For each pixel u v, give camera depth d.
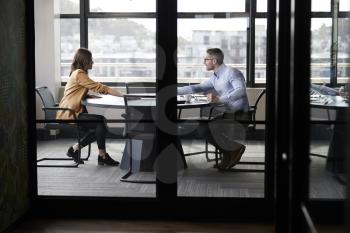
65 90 3.88
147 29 3.70
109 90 3.86
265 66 3.57
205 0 3.57
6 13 3.18
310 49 2.03
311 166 1.97
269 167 3.61
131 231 3.42
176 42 3.62
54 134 3.93
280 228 2.42
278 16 2.41
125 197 3.68
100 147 4.01
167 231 3.42
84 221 3.63
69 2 3.80
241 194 3.68
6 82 3.19
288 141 2.29
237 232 3.40
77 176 4.00
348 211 1.21
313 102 1.99
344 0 1.74
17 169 3.42
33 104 3.62
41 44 3.73
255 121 3.63
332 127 1.78
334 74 1.87
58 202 3.69
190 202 3.64
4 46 3.14
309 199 1.97
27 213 3.66
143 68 3.76
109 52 3.80
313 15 2.03
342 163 1.48
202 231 3.42
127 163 3.96
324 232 1.72
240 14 3.56
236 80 3.61
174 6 3.58
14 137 3.35
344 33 1.73
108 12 3.79
